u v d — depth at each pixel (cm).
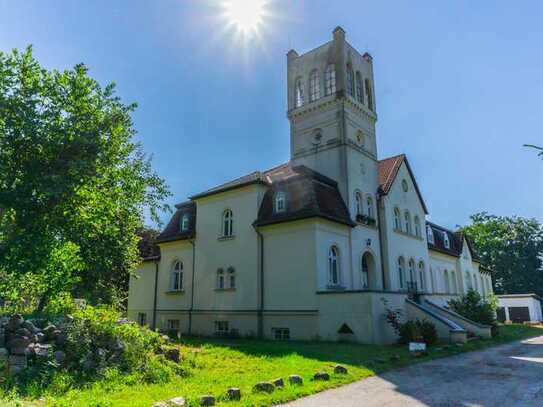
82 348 944
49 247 1377
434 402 829
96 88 1380
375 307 1883
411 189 3209
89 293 2167
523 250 7031
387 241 2677
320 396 859
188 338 2216
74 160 1261
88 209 1409
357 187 2600
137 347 1038
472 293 2638
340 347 1661
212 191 2652
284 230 2248
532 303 4831
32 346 880
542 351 1694
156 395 785
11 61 1277
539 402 834
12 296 1551
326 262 2153
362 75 2992
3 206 1234
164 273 2892
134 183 1852
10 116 1222
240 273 2391
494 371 1191
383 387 959
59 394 769
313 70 2914
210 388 858
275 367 1152
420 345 1550
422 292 2747
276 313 2175
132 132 1484
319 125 2758
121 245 2111
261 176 2531
